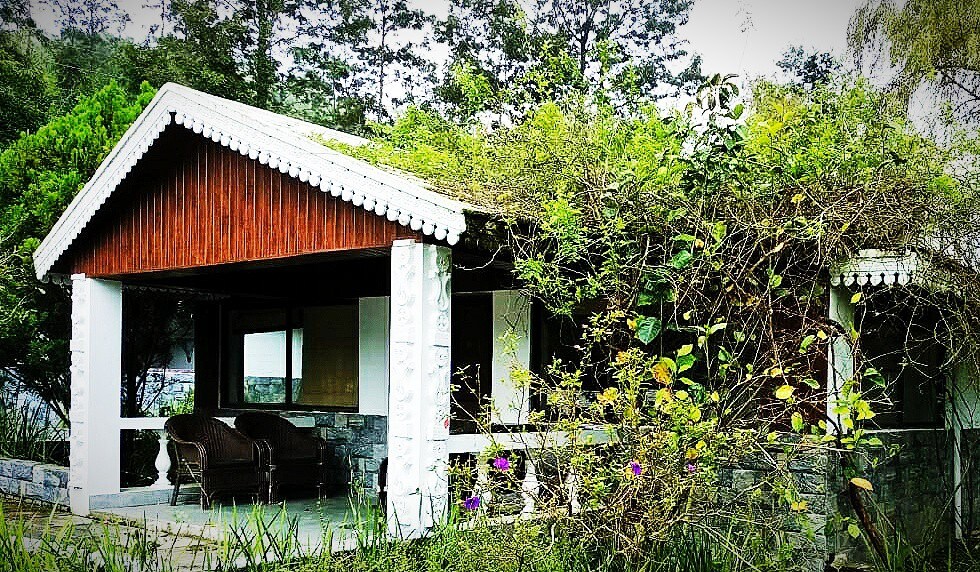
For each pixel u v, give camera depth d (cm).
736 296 727
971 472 963
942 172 855
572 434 682
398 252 751
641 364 745
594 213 725
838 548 783
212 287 1123
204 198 913
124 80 2934
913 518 891
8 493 1160
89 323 1021
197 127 862
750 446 693
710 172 732
